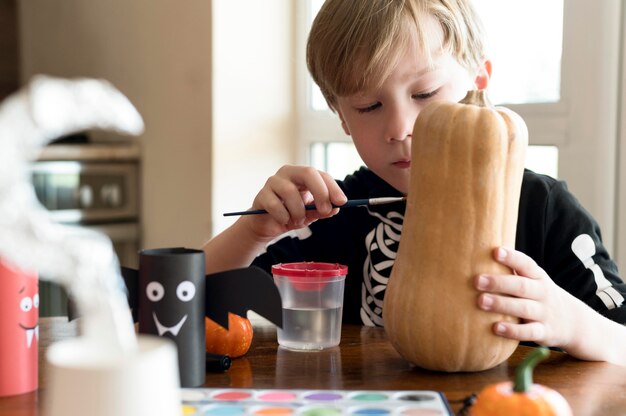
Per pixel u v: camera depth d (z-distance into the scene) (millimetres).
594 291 1090
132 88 2537
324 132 2357
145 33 2475
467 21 1205
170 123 2420
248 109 2355
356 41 1125
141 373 513
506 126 795
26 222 489
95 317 532
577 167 1725
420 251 794
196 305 734
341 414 641
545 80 1797
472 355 773
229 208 2338
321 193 1033
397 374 782
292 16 2424
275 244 1318
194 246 2369
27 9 2920
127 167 2521
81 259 508
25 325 710
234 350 842
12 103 471
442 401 679
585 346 851
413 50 1109
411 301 786
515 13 1850
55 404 518
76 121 471
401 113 1124
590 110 1693
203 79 2301
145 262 730
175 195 2422
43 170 2318
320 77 1264
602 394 721
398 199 1023
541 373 802
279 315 742
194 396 696
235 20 2305
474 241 782
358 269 1330
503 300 779
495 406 594
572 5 1715
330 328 898
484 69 1295
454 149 784
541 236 1188
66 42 2775
